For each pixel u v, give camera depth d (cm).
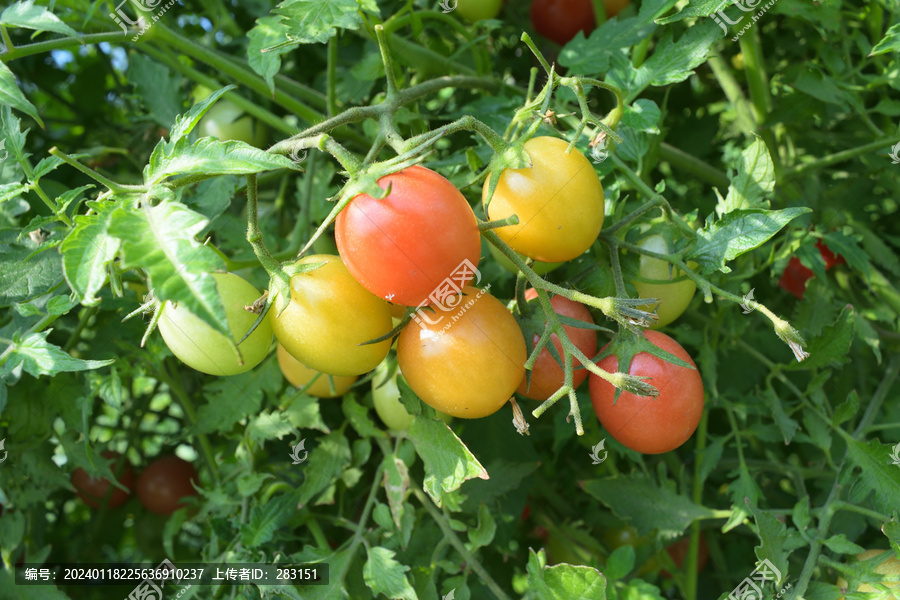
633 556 31
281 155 23
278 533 33
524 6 43
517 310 28
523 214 25
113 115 47
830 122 40
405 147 24
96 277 22
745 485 32
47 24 27
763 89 37
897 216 40
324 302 25
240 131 37
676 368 27
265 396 35
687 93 42
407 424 32
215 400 34
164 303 24
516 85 42
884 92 36
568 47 33
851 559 30
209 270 21
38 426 34
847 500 32
